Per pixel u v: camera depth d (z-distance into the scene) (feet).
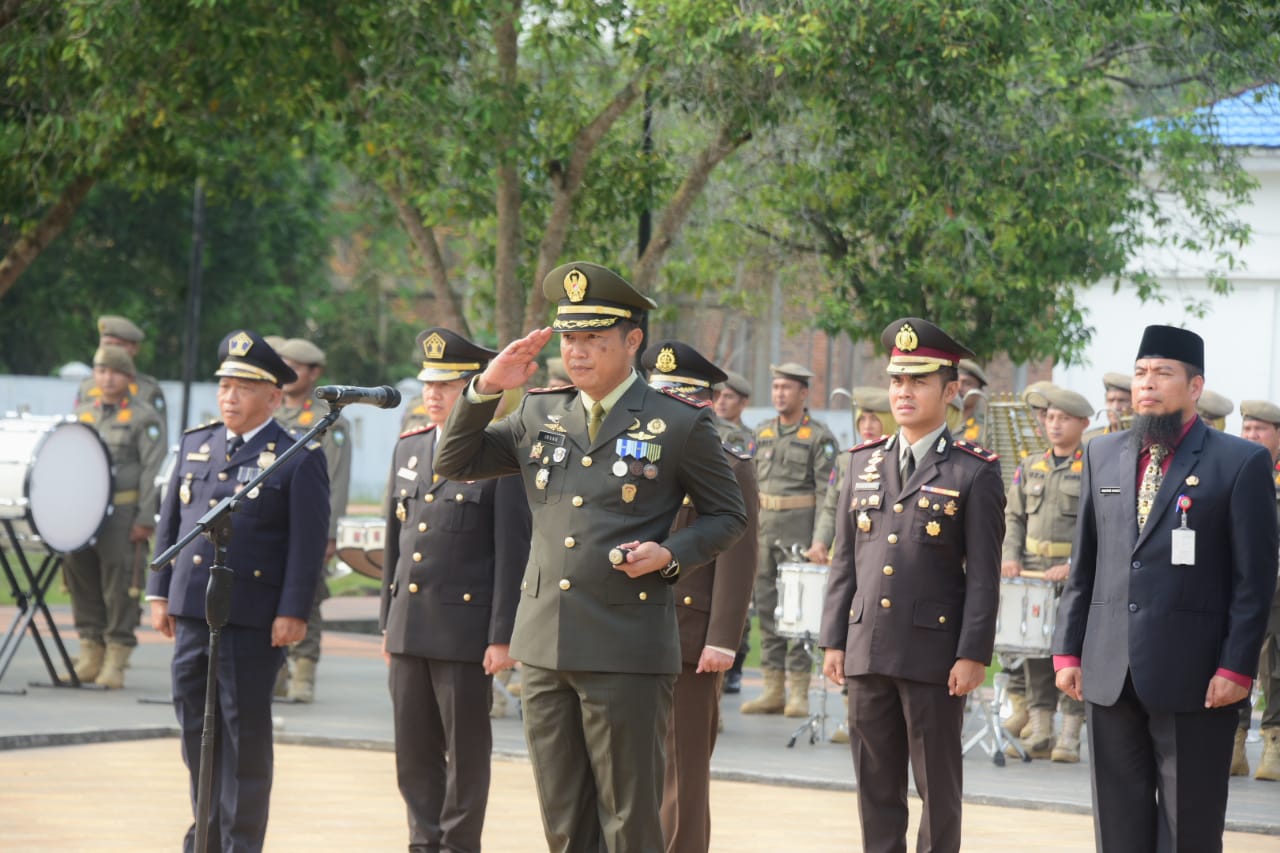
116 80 72.54
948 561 33.32
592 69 80.84
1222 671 29.60
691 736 34.06
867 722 33.73
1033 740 53.67
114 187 162.20
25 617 61.98
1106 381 56.75
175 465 36.24
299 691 60.80
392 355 213.05
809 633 52.19
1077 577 31.89
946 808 32.78
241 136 91.15
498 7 68.85
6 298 168.25
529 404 27.86
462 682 34.01
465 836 34.01
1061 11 67.00
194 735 34.78
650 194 78.69
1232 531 29.99
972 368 58.85
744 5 66.33
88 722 53.26
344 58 72.13
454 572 34.22
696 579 34.27
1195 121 78.48
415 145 71.72
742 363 155.33
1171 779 30.17
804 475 62.90
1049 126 75.61
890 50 65.05
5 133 76.54
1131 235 80.33
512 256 76.64
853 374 153.79
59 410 163.43
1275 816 43.62
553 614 26.40
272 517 35.14
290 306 194.29
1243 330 93.71
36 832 38.34
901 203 75.77
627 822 26.17
